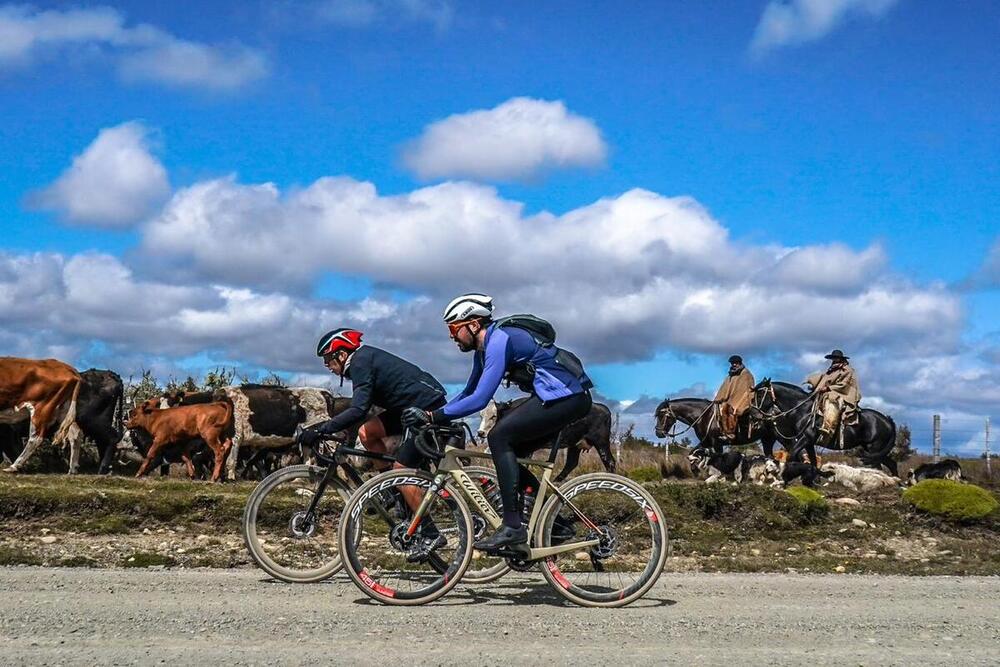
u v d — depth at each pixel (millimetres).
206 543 9930
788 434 20859
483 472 7570
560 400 6852
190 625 5773
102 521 10555
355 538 6828
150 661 4852
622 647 5398
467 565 6914
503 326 6875
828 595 7594
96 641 5281
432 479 7051
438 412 6801
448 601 6941
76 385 16859
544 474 7039
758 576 9078
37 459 17641
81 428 17375
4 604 6344
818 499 12828
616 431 25094
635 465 23969
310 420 18281
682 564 9922
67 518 10578
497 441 6902
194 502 10898
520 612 6520
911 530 12625
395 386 7934
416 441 7023
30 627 5609
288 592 7250
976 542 12359
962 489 12938
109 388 17578
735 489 12773
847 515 12945
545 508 7000
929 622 6387
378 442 8461
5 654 4930
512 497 6836
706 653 5289
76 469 16906
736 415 20984
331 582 7898
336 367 8062
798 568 10008
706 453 19703
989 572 10117
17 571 8125
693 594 7488
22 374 16516
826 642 5660
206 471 18953
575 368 6953
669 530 11758
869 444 20891
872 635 5895
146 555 9227
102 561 9055
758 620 6320
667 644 5508
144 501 10812
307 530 8117
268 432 17922
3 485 11273
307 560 9016
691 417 21812
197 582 7660
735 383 21375
